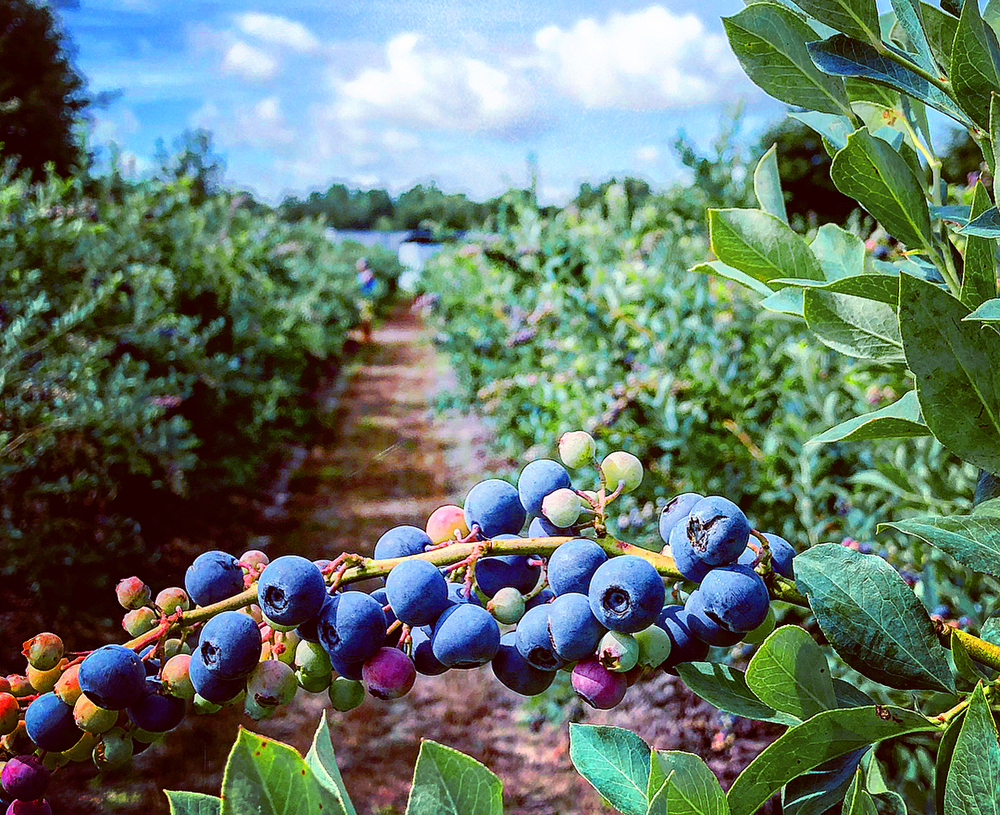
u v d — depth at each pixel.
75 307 4.93
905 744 1.90
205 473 7.16
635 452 3.96
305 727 4.69
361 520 7.71
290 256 14.03
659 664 0.67
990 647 0.62
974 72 0.66
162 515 6.48
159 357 6.57
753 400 3.91
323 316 13.80
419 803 0.49
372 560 0.70
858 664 0.62
